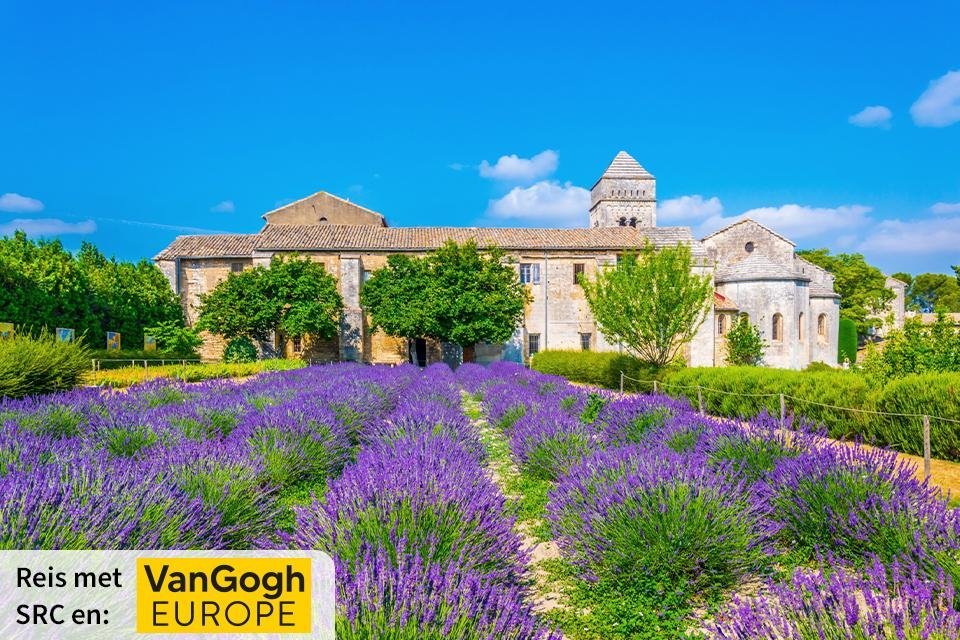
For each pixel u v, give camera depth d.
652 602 3.82
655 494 4.27
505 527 3.90
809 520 4.64
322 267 32.53
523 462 7.26
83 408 7.89
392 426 7.89
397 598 2.57
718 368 14.81
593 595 3.95
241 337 30.95
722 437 6.31
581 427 7.85
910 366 11.36
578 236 36.69
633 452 5.53
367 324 34.03
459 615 2.53
